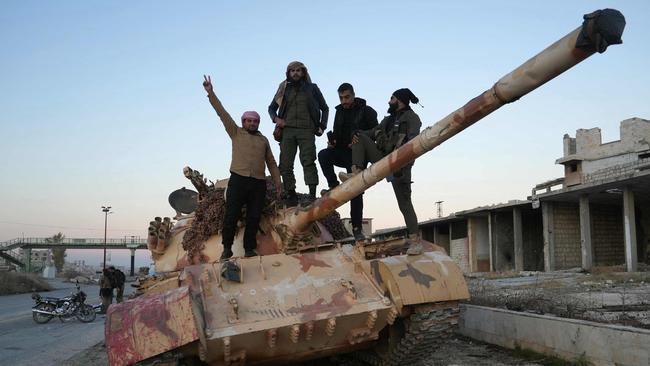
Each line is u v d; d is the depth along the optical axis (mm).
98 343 12898
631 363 6512
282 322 6102
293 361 7012
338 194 6633
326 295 6672
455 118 4770
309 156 8750
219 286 6637
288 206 8547
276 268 7184
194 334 5297
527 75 4035
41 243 76375
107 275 21469
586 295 13234
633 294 13508
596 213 30359
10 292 39406
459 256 36781
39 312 19000
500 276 24938
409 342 6980
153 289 6754
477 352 8797
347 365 8492
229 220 7574
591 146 30750
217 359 6129
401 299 6418
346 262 7488
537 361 7922
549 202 28578
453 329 7098
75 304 19406
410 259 6945
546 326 7988
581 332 7293
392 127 7250
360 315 6422
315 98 8953
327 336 6508
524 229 32688
